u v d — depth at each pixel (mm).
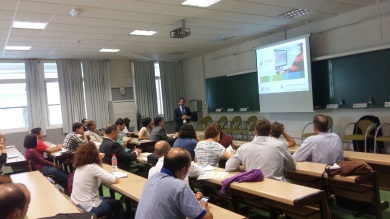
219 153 3322
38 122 8547
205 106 10227
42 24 5406
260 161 2766
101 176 2764
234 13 5609
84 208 2535
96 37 6625
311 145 3145
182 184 1699
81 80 9180
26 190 1325
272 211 2746
